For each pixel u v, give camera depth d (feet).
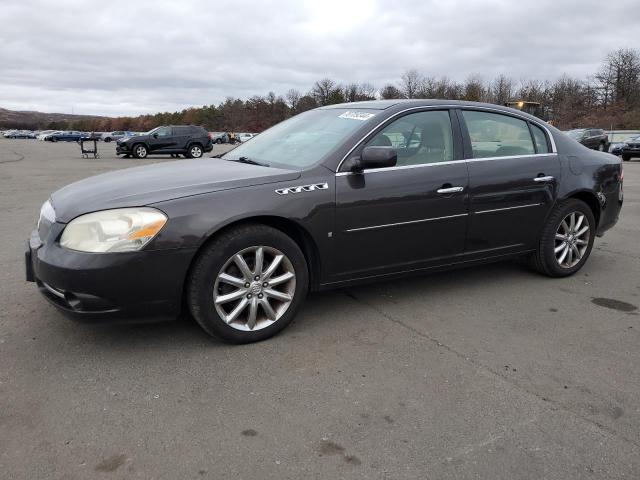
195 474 7.09
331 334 11.57
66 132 210.38
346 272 12.00
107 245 9.48
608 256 18.74
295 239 11.64
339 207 11.46
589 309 13.37
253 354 10.54
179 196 10.11
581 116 221.87
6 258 17.47
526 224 14.67
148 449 7.57
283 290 11.37
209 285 10.25
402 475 7.14
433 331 11.84
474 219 13.55
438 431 8.12
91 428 8.04
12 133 284.82
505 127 14.57
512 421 8.41
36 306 12.80
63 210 10.23
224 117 352.28
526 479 7.10
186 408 8.62
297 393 9.13
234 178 10.93
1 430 7.95
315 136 12.93
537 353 10.84
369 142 12.10
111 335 11.25
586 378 9.83
